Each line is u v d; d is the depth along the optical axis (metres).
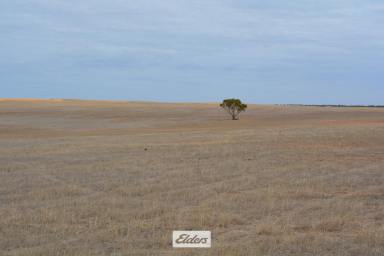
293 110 116.19
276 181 18.72
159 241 10.45
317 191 16.48
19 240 10.72
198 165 23.50
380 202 14.66
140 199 15.47
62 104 143.50
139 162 24.98
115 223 12.18
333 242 10.30
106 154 29.17
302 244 10.12
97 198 15.77
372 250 9.76
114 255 9.52
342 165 23.33
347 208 13.67
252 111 113.31
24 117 99.12
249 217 12.80
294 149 30.12
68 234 11.23
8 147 35.88
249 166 22.95
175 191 16.73
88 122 87.75
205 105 142.62
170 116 99.94
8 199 15.70
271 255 9.48
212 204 14.31
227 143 34.19
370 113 102.94
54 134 60.94
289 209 13.70
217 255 9.48
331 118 89.19
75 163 25.27
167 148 31.66
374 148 30.70
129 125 80.44
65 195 16.48
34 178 20.31
